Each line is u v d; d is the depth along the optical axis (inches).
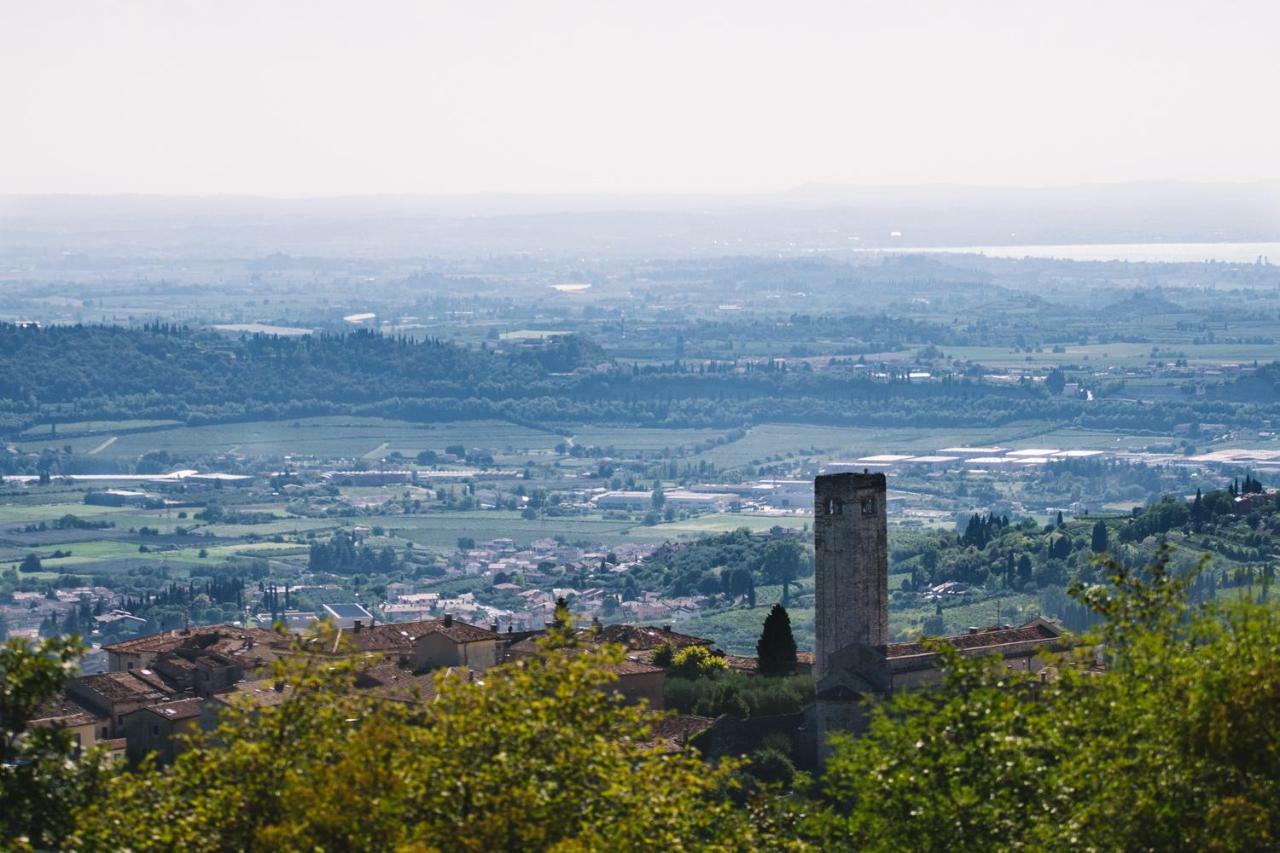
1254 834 7539.4
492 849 7539.4
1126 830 7869.1
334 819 7445.9
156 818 7869.1
